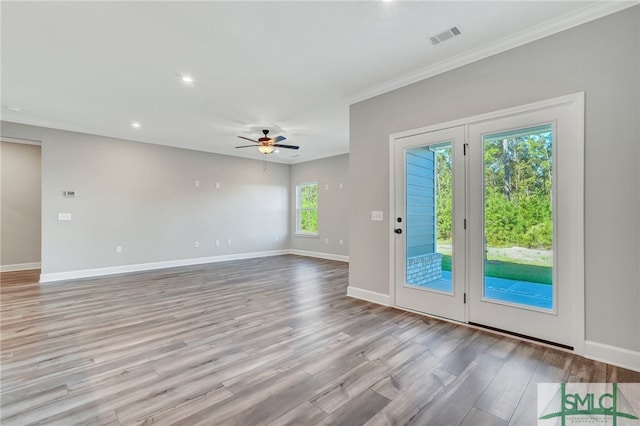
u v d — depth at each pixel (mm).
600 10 2270
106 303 3869
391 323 3133
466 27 2533
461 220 3094
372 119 3834
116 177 5875
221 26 2492
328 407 1800
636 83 2176
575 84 2412
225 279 5285
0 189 6098
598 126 2318
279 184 8508
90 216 5578
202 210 7043
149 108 4398
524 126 2684
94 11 2279
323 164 7836
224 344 2662
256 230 8016
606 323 2287
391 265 3668
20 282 5059
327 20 2426
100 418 1701
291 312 3502
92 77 3400
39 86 3633
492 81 2852
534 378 2090
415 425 1647
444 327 3014
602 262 2303
